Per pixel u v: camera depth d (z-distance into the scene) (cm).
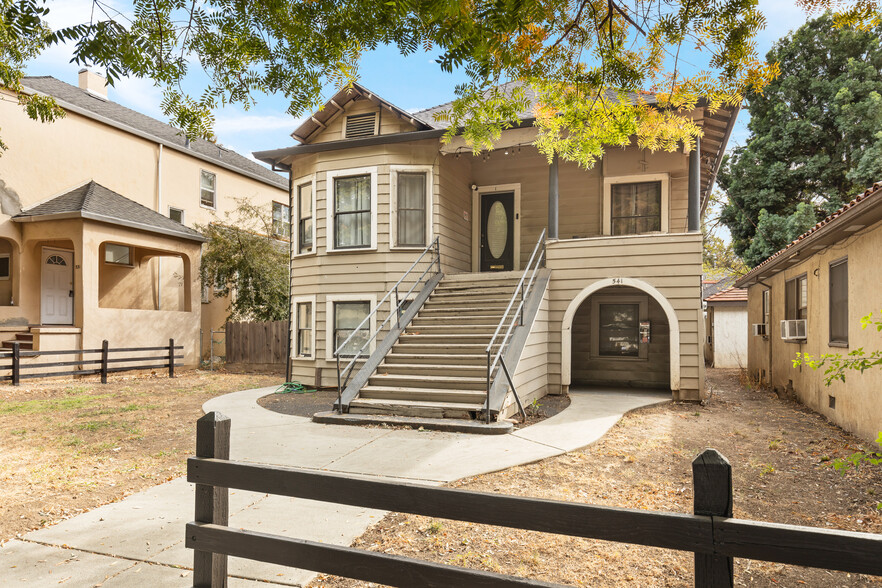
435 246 1227
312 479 249
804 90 1977
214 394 1214
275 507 479
